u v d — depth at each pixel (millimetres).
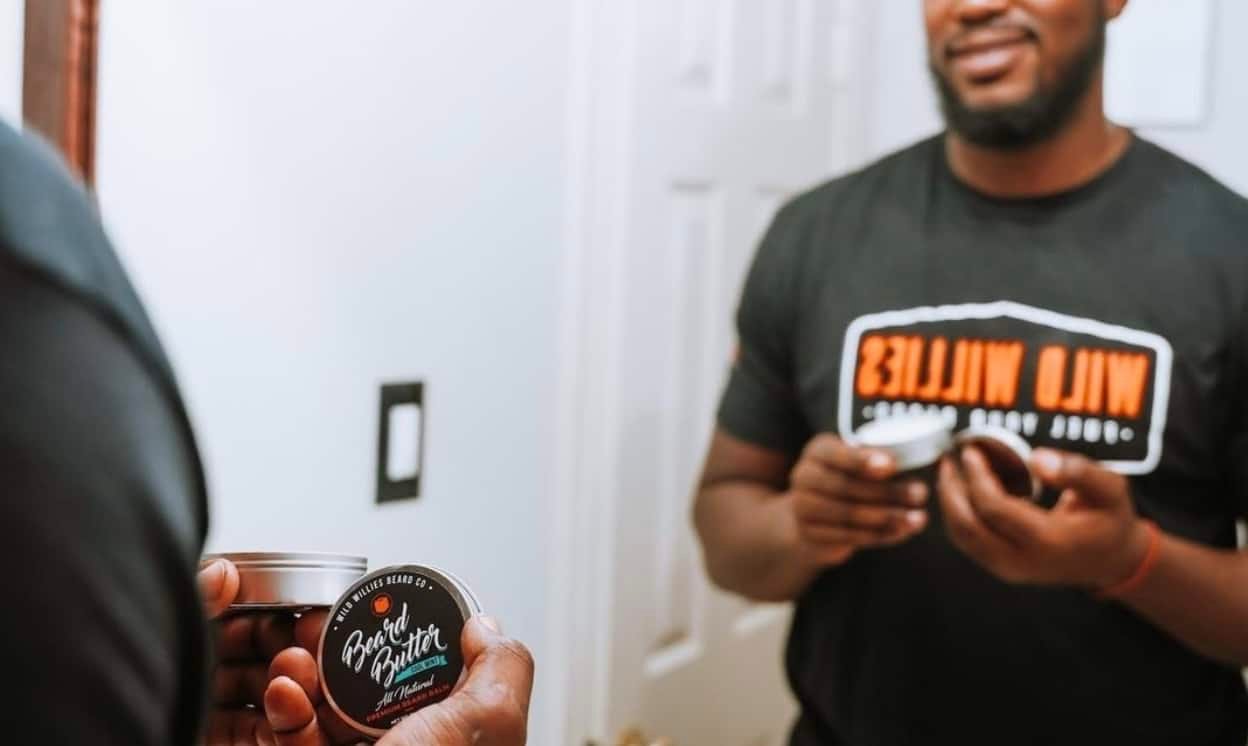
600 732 1831
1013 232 1436
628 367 1840
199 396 1222
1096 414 1384
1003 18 1349
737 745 2199
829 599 1538
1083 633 1393
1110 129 1465
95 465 399
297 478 1329
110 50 1118
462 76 1473
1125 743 1412
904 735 1479
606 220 1766
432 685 742
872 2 2373
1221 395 1373
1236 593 1318
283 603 805
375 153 1376
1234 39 2064
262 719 829
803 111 2223
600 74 1712
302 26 1283
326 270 1337
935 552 1438
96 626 390
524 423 1625
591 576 1787
